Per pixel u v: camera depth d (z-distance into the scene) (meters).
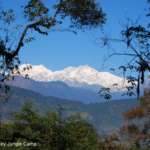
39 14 38.34
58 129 56.84
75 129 56.72
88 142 54.97
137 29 27.52
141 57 27.42
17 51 37.97
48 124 57.19
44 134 57.78
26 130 61.22
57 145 56.72
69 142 56.56
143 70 27.22
